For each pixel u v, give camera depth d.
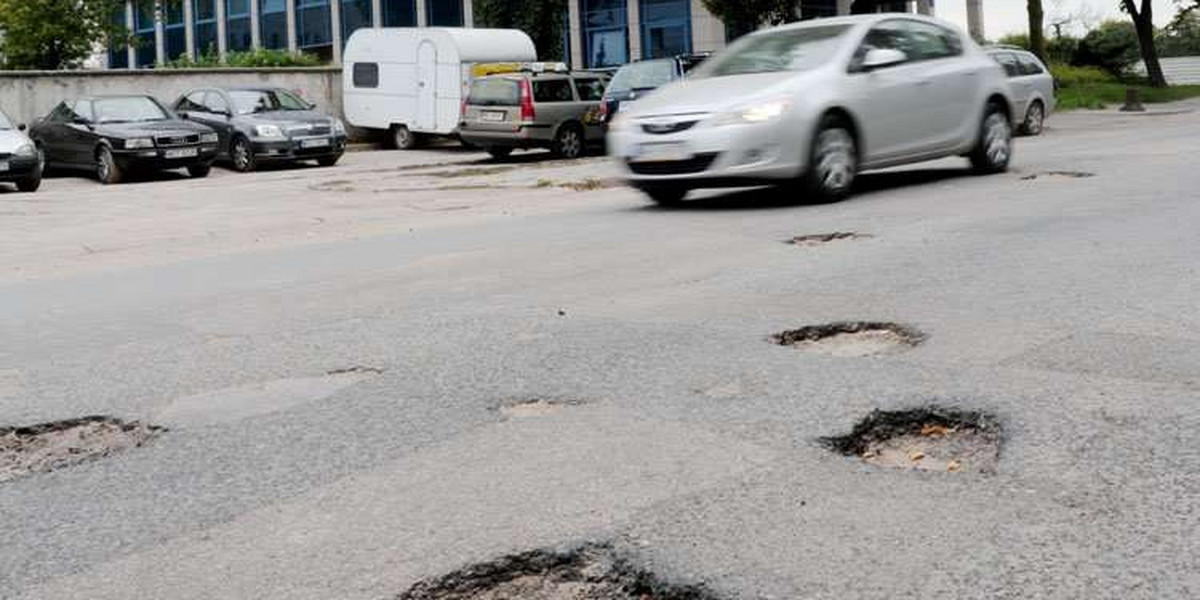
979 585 2.64
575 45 41.81
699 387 4.39
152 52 58.62
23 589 2.87
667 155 10.03
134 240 11.20
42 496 3.57
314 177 19.47
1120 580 2.65
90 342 5.89
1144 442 3.54
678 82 10.92
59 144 21.02
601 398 4.30
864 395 4.18
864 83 10.40
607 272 7.23
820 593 2.63
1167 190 9.74
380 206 13.59
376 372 4.90
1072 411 3.88
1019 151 15.72
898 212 9.35
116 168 19.89
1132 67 47.75
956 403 4.03
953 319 5.37
